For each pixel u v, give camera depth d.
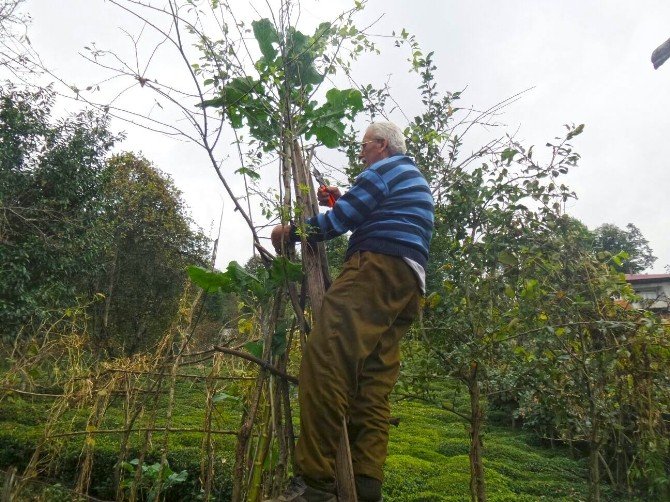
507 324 3.07
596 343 3.49
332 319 1.85
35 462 4.09
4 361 5.76
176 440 7.21
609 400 3.57
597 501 3.46
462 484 6.71
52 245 9.55
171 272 16.17
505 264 3.26
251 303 2.41
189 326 3.84
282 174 2.13
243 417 3.20
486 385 3.23
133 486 3.73
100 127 10.41
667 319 3.81
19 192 9.70
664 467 4.12
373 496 1.88
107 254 13.14
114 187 14.91
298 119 2.22
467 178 3.24
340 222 1.97
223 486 5.34
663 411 3.62
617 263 3.49
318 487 1.74
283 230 2.08
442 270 3.19
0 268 8.80
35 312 8.65
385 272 1.92
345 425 1.82
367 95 3.39
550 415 4.08
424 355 3.30
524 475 7.36
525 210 3.27
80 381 4.28
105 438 6.29
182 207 17.42
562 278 3.33
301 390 1.80
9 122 9.32
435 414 11.34
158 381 3.93
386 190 2.02
